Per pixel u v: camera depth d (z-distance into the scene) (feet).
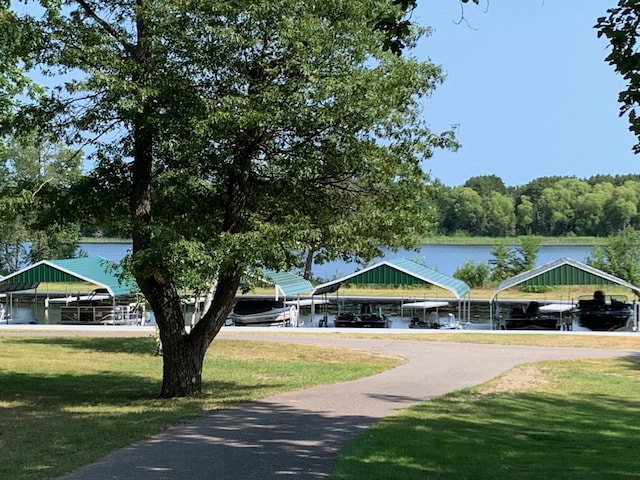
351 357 74.95
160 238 40.42
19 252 197.16
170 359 48.62
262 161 45.65
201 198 46.96
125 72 41.52
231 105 39.45
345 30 41.45
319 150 43.68
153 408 42.86
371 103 41.01
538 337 92.73
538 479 25.25
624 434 36.63
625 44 23.85
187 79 41.98
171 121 40.83
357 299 150.92
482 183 331.98
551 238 283.79
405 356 75.66
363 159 42.98
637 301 121.39
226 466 27.37
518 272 171.94
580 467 27.76
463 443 32.09
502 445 32.12
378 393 50.08
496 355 76.38
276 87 40.52
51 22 42.22
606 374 63.57
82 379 59.11
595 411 44.75
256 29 40.78
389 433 34.04
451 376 60.95
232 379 59.26
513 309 120.06
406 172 44.11
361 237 43.32
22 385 55.36
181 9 39.83
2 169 152.25
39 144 49.03
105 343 86.48
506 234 305.53
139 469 26.86
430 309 138.51
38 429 35.60
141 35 42.78
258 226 41.73
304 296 146.72
